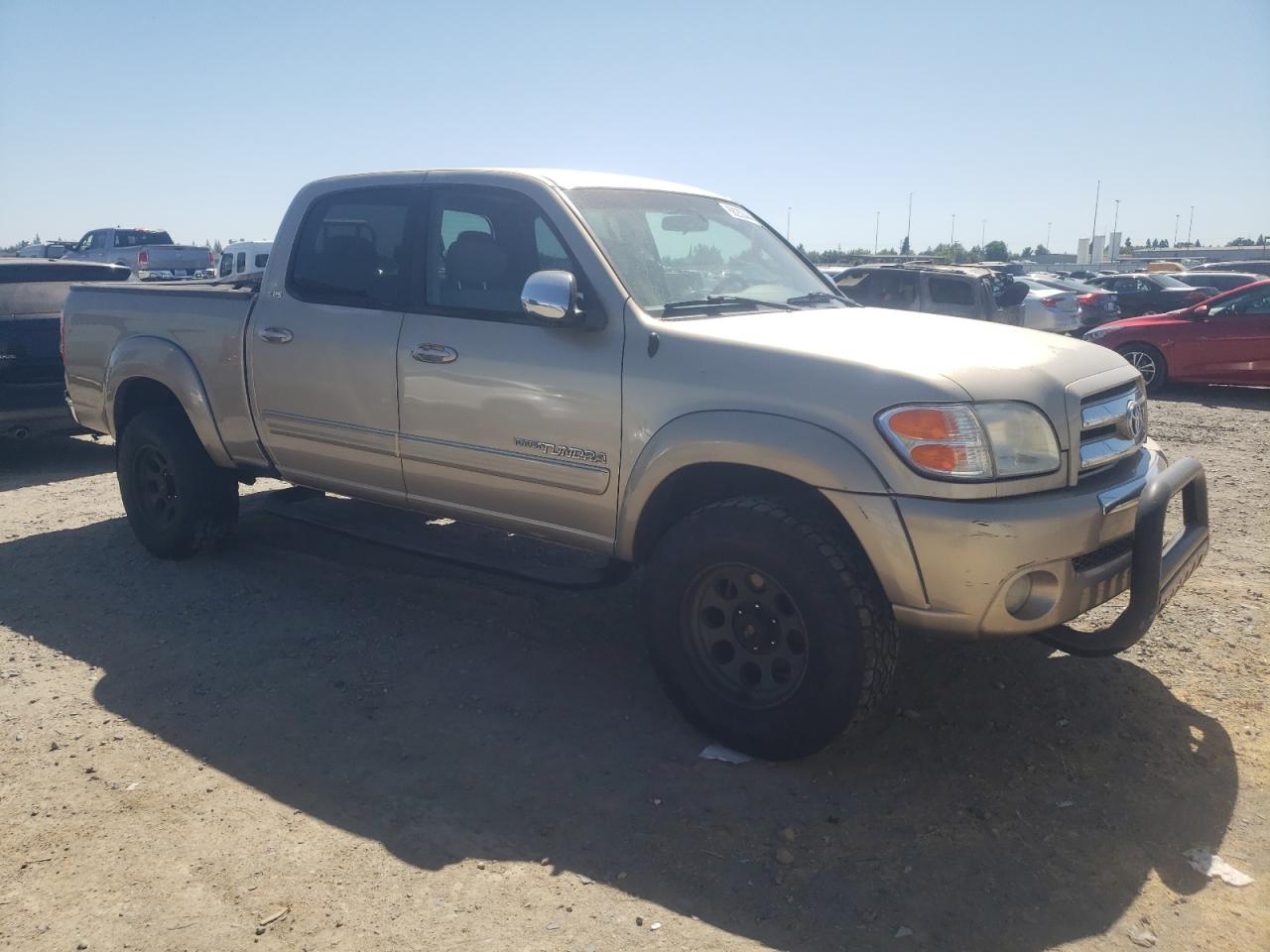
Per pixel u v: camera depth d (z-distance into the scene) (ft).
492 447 13.55
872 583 10.90
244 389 16.52
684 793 10.99
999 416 10.49
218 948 8.61
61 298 28.22
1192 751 11.75
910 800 10.81
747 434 11.12
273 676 13.92
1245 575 17.57
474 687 13.60
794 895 9.28
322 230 15.69
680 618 11.85
